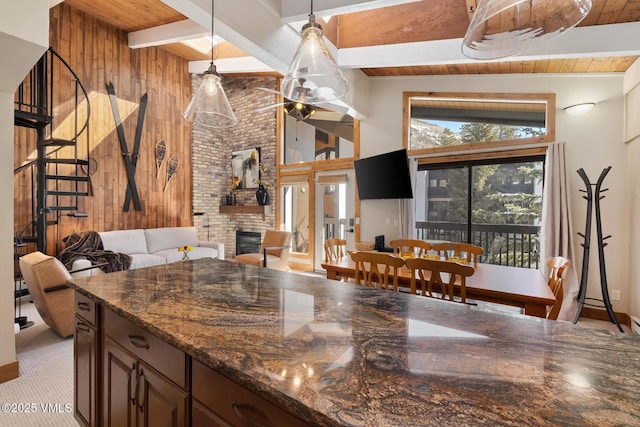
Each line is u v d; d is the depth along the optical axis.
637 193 3.37
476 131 4.60
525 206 4.25
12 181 2.37
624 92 3.63
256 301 1.40
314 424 0.66
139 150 5.68
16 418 1.94
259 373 0.79
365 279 2.55
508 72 4.23
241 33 2.68
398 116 5.10
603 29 2.88
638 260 3.34
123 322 1.34
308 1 2.95
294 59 1.96
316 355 0.89
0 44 1.92
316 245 6.17
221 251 6.05
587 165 3.80
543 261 3.92
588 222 3.51
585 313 3.78
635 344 0.99
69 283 1.70
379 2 2.64
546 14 1.63
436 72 4.65
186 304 1.34
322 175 6.04
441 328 1.11
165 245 5.66
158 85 5.95
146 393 1.20
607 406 0.67
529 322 1.17
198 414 0.98
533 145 4.09
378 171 4.82
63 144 3.82
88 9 4.74
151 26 5.12
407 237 4.85
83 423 1.66
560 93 3.98
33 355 2.72
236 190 7.14
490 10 1.48
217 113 2.58
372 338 1.01
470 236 4.61
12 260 2.37
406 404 0.67
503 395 0.71
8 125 2.33
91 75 5.01
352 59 3.90
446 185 4.84
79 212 4.91
